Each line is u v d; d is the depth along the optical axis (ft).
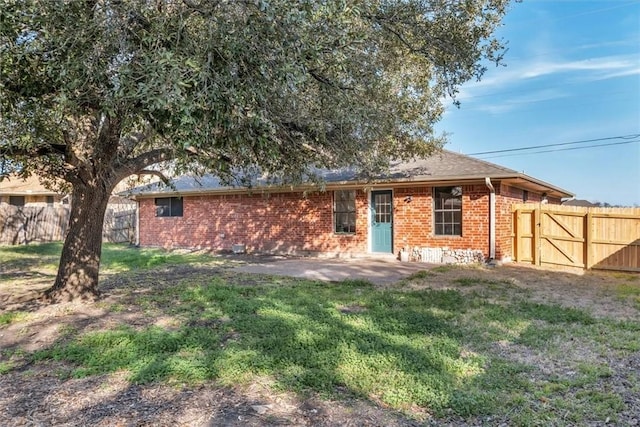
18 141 17.33
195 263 41.34
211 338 16.63
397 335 16.94
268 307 21.71
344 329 17.67
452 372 13.32
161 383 12.76
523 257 40.24
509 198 41.52
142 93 12.21
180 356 14.83
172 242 59.93
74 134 20.70
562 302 23.58
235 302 22.65
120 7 13.29
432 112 33.09
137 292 26.22
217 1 13.25
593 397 11.64
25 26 13.07
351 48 17.12
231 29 13.26
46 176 24.88
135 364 14.14
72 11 13.12
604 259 35.94
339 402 11.50
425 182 39.50
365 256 44.34
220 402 11.60
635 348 15.60
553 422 10.35
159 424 10.46
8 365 14.61
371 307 21.90
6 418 10.86
